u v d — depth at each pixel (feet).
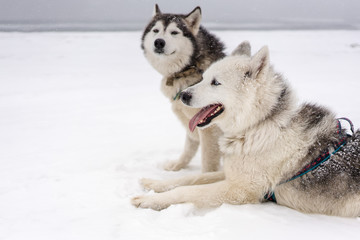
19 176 12.60
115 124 21.99
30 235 7.82
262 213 8.80
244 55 10.82
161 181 11.18
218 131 12.41
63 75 43.91
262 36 103.04
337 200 9.13
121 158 14.89
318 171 9.19
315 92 28.94
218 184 9.87
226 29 145.69
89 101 29.81
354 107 22.16
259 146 9.38
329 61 54.29
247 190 9.69
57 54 63.87
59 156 15.25
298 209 9.62
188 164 14.70
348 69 45.65
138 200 9.80
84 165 13.84
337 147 9.31
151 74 47.06
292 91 9.98
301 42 88.07
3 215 9.14
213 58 14.03
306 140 9.39
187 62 13.60
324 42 89.20
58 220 8.67
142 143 17.53
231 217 8.46
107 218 8.68
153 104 28.71
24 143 17.72
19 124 22.04
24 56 59.62
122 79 42.68
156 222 8.41
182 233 7.71
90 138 18.60
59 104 28.45
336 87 31.68
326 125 9.70
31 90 34.40
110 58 61.57
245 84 9.52
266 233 7.65
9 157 15.29
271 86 9.54
